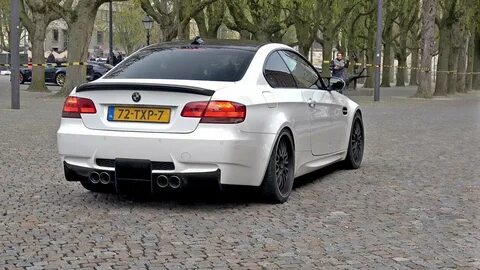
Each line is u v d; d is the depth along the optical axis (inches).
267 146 270.7
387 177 357.4
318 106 325.1
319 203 287.3
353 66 1872.5
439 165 403.5
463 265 201.5
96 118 266.1
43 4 1208.2
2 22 2107.5
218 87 262.5
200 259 203.5
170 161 255.3
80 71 1037.2
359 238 230.8
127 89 261.0
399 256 209.9
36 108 798.5
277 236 231.6
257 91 273.6
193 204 280.5
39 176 343.6
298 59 334.0
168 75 278.2
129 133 259.6
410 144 510.6
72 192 303.6
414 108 968.9
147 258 203.9
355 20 1801.2
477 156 446.0
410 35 2393.0
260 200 284.0
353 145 382.9
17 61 776.9
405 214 269.1
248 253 210.7
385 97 1307.8
